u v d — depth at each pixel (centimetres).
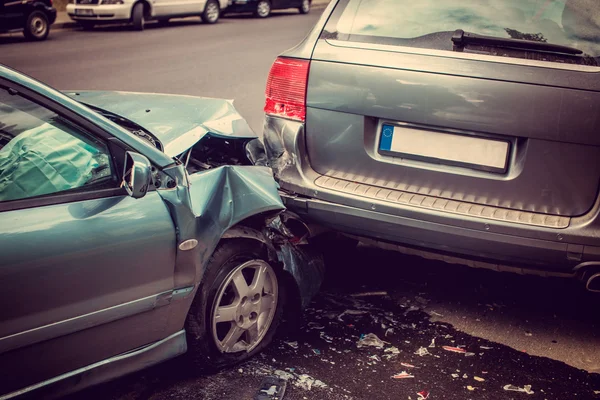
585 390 330
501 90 327
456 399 316
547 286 434
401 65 346
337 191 360
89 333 264
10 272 235
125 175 263
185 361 326
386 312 391
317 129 369
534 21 341
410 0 365
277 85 379
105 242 260
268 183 335
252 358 339
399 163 354
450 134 342
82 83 934
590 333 381
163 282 284
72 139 264
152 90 913
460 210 339
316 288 372
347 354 347
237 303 325
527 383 332
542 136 324
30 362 249
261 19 2080
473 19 348
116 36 1492
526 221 329
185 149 325
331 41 368
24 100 255
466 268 454
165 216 280
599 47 327
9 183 247
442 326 379
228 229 315
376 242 368
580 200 326
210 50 1334
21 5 1341
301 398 310
